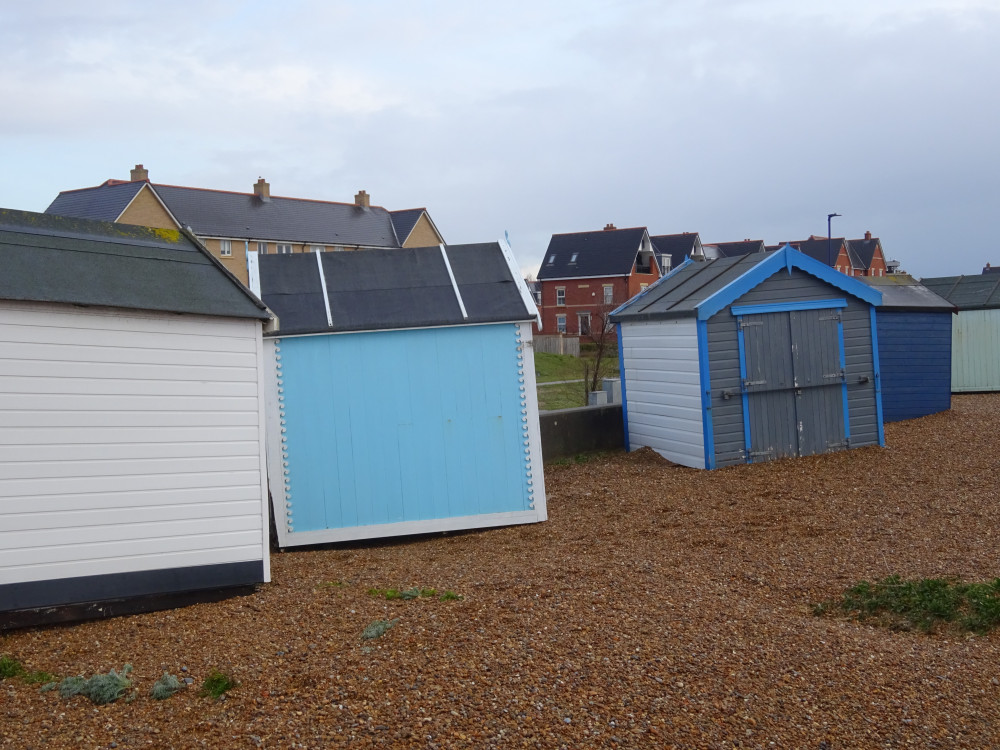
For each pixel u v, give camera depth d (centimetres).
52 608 612
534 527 977
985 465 1178
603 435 1497
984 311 2194
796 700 490
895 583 686
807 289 1305
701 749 439
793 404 1298
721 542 860
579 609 627
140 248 680
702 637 572
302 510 954
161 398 648
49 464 612
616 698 483
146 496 642
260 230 4894
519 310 993
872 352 1342
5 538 600
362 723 452
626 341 1472
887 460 1245
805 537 870
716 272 1382
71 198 4612
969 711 481
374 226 5572
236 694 487
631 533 920
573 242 6328
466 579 724
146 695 490
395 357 977
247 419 681
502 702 475
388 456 972
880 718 474
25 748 433
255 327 687
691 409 1289
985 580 693
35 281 603
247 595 681
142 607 643
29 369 605
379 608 635
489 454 990
